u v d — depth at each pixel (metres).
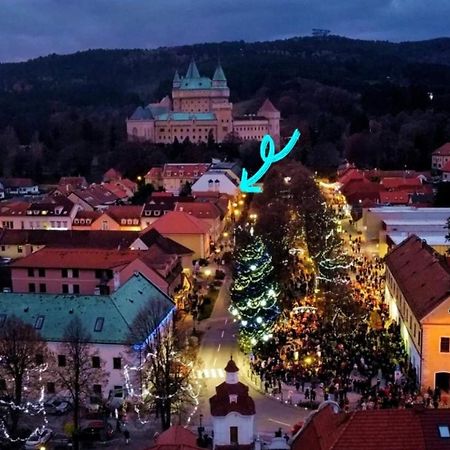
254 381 77.88
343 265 107.62
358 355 80.94
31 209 167.62
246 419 58.44
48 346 75.12
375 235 145.50
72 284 111.81
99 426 66.69
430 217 143.62
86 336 74.75
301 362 80.00
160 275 100.25
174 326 90.94
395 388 72.38
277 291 95.00
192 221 140.50
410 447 44.06
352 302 91.12
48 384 75.19
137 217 161.25
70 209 167.00
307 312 96.62
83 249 116.00
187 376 70.62
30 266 112.31
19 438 65.88
